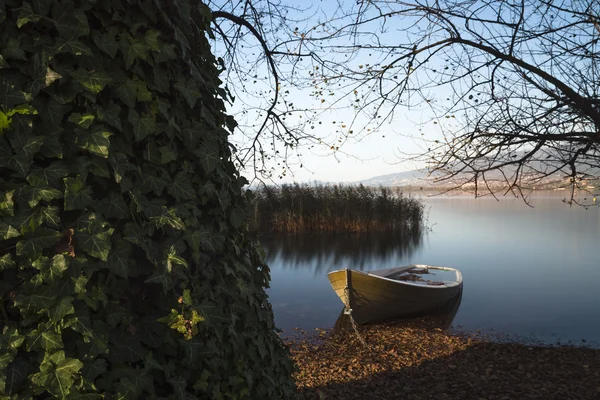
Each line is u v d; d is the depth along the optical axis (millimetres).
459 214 51844
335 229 22641
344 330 9812
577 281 15602
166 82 2092
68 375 1647
